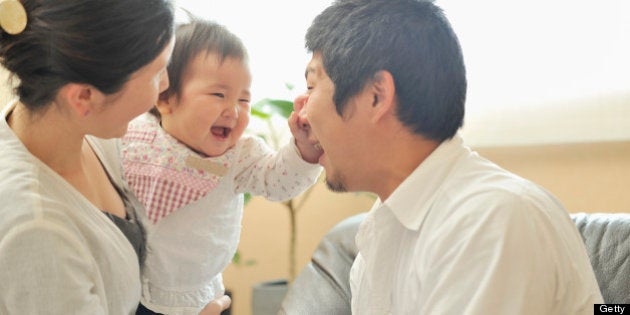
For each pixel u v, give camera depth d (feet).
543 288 3.05
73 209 3.25
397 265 3.59
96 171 3.91
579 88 6.55
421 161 3.58
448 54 3.44
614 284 4.70
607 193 6.65
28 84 3.15
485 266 3.04
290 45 7.89
